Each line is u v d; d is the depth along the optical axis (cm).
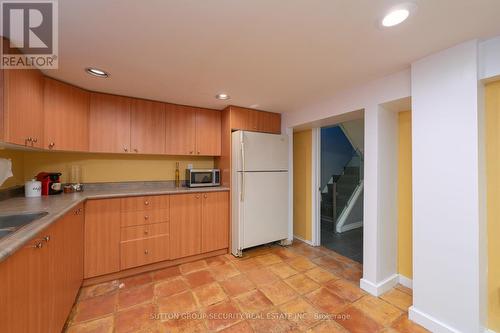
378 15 123
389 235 221
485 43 147
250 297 204
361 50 161
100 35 142
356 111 233
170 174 324
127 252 239
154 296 205
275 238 322
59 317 147
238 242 291
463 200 151
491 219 156
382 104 208
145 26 133
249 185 296
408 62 179
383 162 214
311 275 245
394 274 227
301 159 360
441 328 158
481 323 147
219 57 171
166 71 196
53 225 137
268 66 186
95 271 222
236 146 296
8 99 144
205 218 288
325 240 365
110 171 284
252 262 278
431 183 167
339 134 558
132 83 224
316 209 339
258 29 136
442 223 161
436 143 165
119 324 168
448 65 158
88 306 190
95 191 261
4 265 86
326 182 531
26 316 103
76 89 230
